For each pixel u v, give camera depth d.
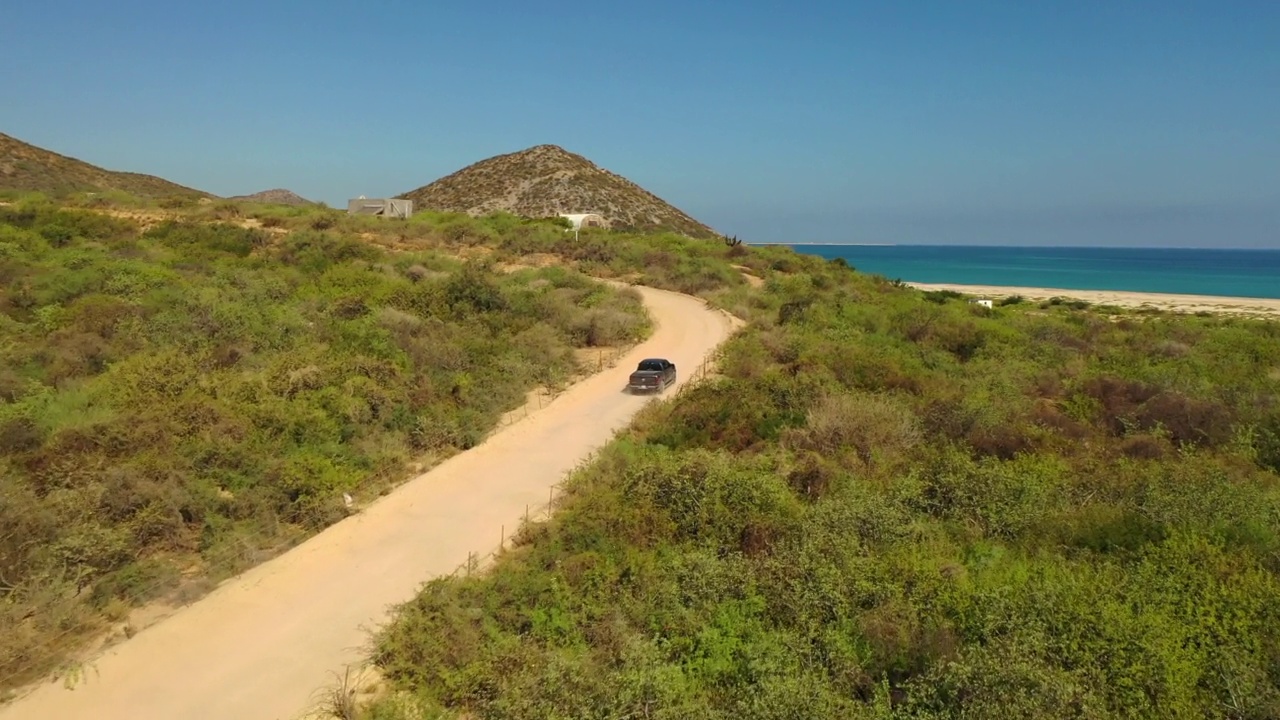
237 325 23.50
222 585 12.60
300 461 15.80
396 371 21.03
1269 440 19.95
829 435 18.73
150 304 24.94
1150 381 25.81
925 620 10.03
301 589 12.59
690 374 27.17
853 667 9.20
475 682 9.68
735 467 16.12
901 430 19.11
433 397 20.69
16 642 10.39
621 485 15.62
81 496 13.16
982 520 13.91
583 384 25.62
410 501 16.11
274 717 9.62
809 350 27.95
